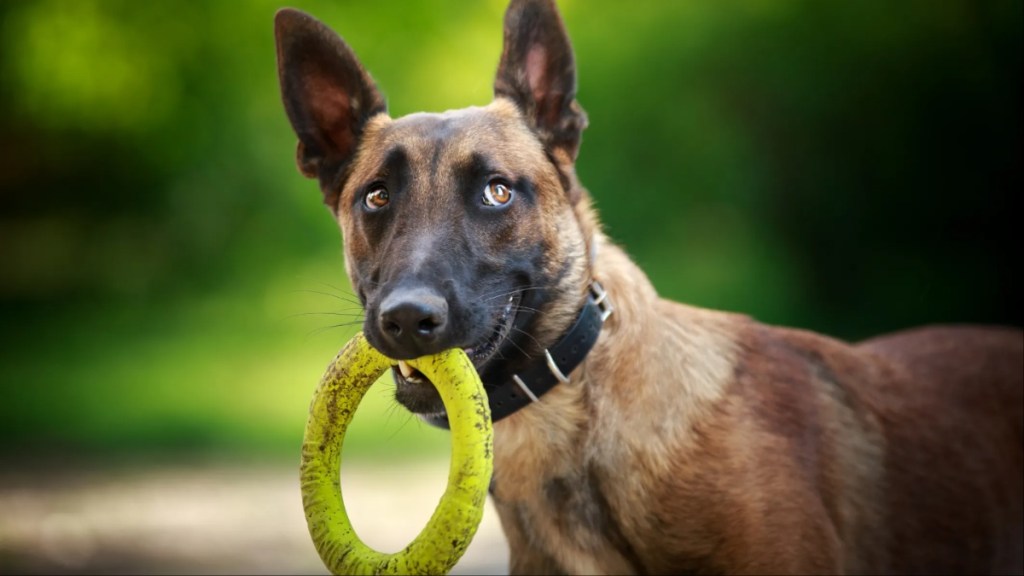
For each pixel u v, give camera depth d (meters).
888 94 18.92
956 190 19.11
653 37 19.36
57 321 23.88
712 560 4.66
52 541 8.98
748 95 19.44
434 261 4.38
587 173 19.33
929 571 5.20
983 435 5.46
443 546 3.99
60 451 13.59
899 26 18.64
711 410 4.73
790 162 19.62
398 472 12.03
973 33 18.45
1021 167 18.48
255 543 8.84
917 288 18.77
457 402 4.13
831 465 4.94
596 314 4.76
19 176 25.75
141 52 22.08
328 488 4.34
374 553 4.14
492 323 4.48
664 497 4.64
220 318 21.83
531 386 4.70
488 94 20.34
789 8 18.97
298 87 5.21
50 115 22.77
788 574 4.59
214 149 22.34
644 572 4.81
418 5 20.61
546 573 4.99
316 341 20.16
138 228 24.83
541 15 4.98
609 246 5.09
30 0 22.23
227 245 22.83
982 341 5.86
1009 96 18.41
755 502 4.61
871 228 19.66
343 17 20.81
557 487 4.79
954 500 5.25
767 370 5.00
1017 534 5.41
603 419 4.70
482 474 4.04
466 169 4.64
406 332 4.15
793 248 19.67
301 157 5.26
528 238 4.68
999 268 18.56
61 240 26.33
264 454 13.13
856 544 4.99
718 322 5.14
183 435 14.30
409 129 4.81
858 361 5.41
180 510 10.12
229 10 21.80
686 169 19.36
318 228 22.12
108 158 24.20
